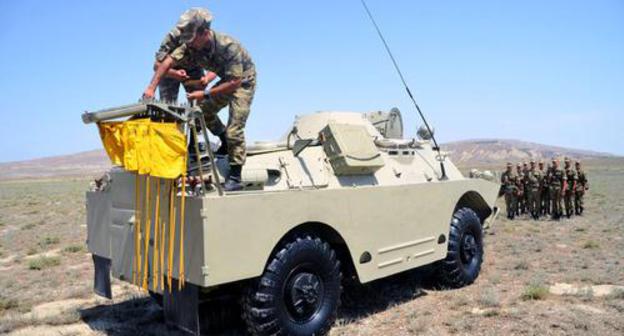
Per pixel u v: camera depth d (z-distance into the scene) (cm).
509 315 631
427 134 890
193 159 557
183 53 547
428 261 723
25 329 641
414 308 684
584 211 1872
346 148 650
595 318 607
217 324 626
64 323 663
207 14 539
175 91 609
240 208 485
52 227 1733
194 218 470
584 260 960
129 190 569
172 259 498
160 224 513
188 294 498
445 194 762
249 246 492
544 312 637
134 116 502
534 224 1534
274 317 514
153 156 469
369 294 751
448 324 611
